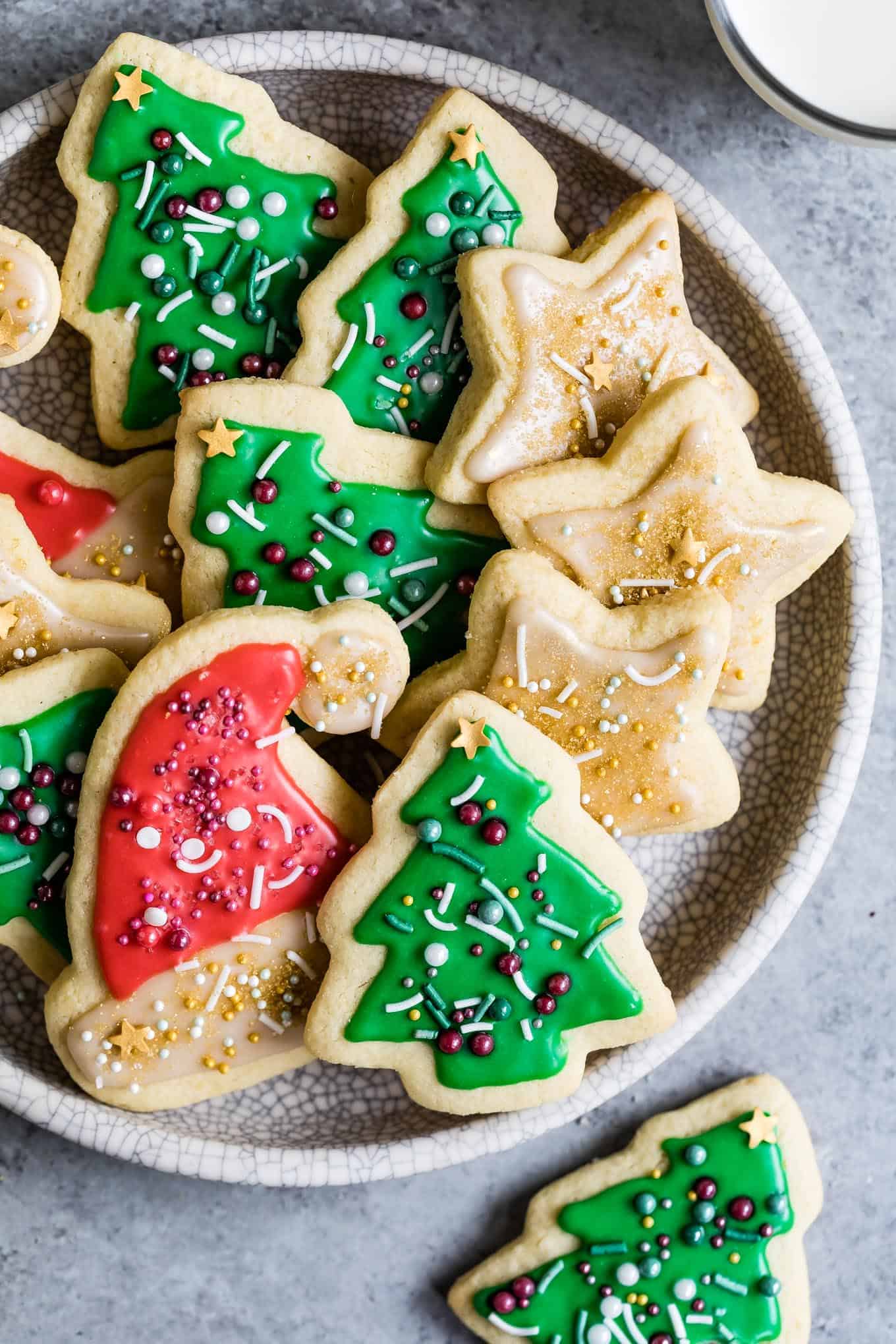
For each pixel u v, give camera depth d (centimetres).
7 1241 51
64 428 50
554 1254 51
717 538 48
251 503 48
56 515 49
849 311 52
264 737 47
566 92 51
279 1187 51
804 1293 52
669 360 48
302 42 49
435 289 49
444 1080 48
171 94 48
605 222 51
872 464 52
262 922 48
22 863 48
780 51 49
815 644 51
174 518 48
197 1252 52
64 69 50
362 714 47
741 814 51
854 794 53
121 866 47
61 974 48
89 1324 51
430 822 47
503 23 51
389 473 48
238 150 48
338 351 48
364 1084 51
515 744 47
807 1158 52
